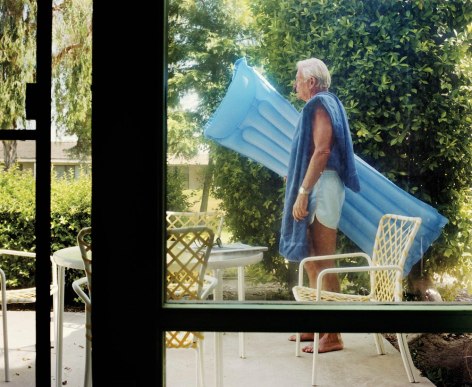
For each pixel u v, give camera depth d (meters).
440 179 2.95
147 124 1.60
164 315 1.62
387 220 3.00
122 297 1.61
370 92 2.98
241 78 2.84
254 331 1.63
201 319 1.62
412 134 2.96
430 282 2.89
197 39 2.74
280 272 3.12
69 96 3.95
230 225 2.99
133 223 1.60
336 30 2.97
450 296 2.87
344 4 2.95
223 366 2.79
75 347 3.31
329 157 3.04
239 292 3.05
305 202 3.08
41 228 1.75
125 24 1.60
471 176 2.95
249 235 3.05
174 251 2.21
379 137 3.00
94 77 1.60
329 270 2.63
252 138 2.94
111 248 1.61
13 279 3.56
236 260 2.41
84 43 3.86
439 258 2.90
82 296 2.25
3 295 2.63
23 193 3.39
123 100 1.60
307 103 3.01
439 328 1.63
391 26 2.94
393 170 3.00
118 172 1.60
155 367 1.62
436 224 2.92
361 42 2.96
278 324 1.63
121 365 1.62
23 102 1.93
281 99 3.01
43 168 1.75
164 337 1.65
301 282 2.99
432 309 1.64
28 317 3.48
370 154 3.02
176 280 2.20
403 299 2.87
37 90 1.76
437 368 2.72
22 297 2.66
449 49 2.89
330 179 3.05
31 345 2.99
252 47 2.92
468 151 2.94
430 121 2.94
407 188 2.98
